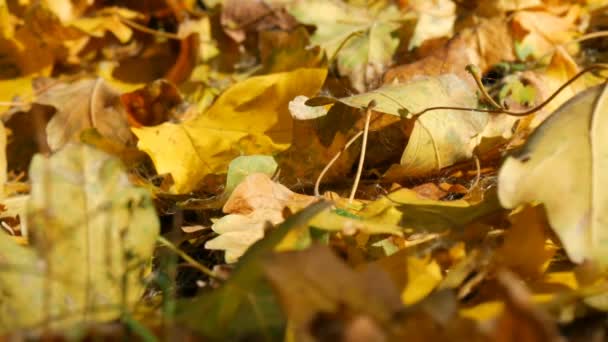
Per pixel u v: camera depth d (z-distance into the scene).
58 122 0.93
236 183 0.83
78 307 0.73
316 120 0.86
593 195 0.74
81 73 1.00
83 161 0.75
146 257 0.76
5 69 0.99
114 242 0.75
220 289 0.72
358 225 0.76
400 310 0.69
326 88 0.95
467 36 0.95
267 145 0.87
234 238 0.78
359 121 0.86
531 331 0.66
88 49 1.01
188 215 0.86
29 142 0.95
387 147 0.88
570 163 0.74
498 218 0.78
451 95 0.85
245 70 0.98
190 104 0.95
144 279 0.76
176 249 0.77
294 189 0.86
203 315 0.72
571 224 0.73
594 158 0.74
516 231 0.75
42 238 0.74
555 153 0.75
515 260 0.74
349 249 0.77
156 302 0.75
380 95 0.84
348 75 0.95
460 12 0.98
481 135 0.86
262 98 0.88
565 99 0.91
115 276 0.74
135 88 0.99
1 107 0.96
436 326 0.68
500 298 0.73
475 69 0.85
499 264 0.74
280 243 0.73
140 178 0.86
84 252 0.74
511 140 0.87
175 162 0.87
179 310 0.73
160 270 0.78
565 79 0.91
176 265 0.78
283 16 0.98
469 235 0.77
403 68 0.93
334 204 0.79
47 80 0.98
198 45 0.99
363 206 0.81
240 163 0.84
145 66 1.01
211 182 0.87
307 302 0.69
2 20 0.98
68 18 0.99
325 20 0.98
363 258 0.77
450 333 0.67
